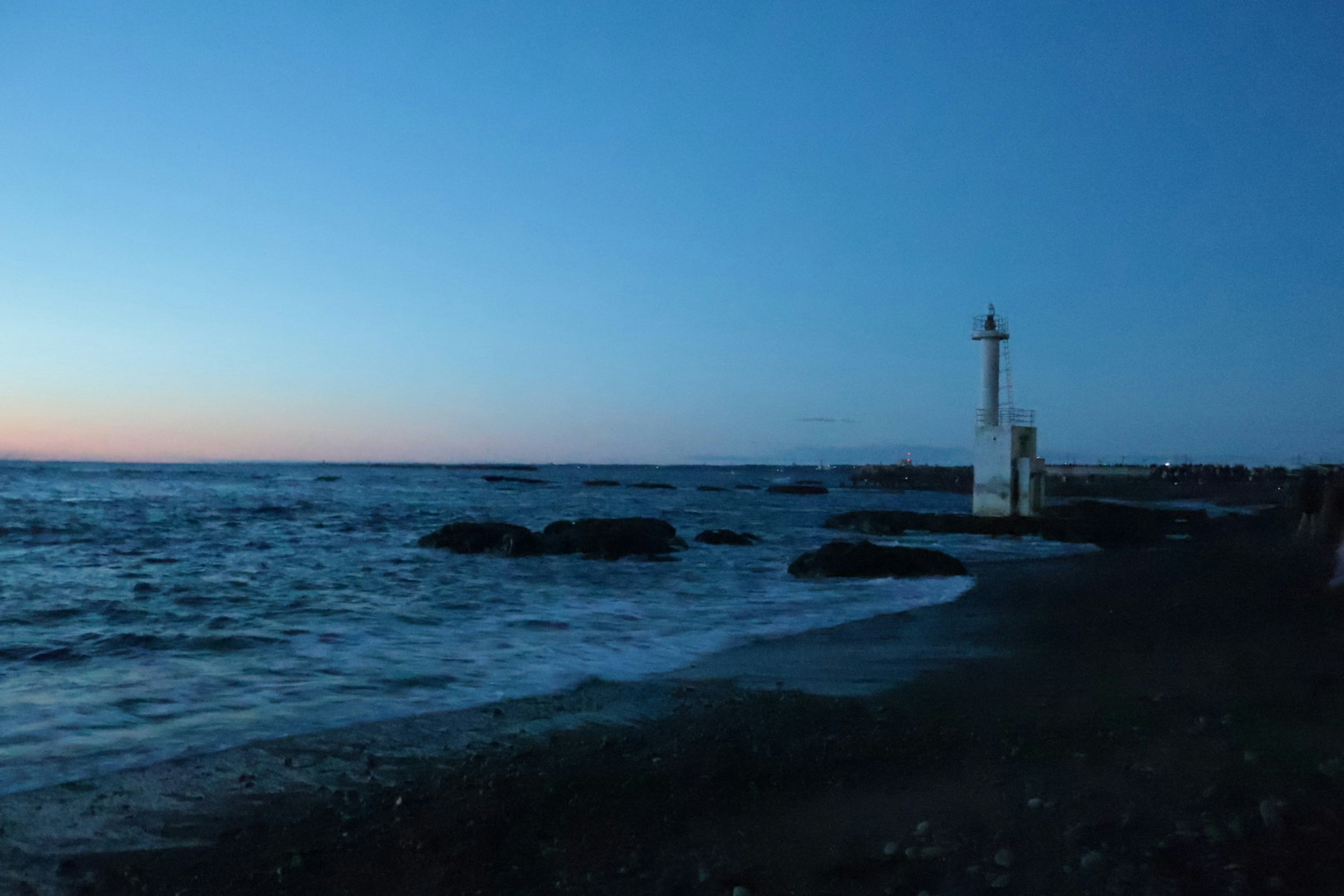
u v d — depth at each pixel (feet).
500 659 32.19
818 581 57.72
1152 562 68.28
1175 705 21.98
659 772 18.49
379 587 53.62
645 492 263.90
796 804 16.37
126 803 17.33
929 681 27.55
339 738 21.75
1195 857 12.53
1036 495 110.52
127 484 247.29
